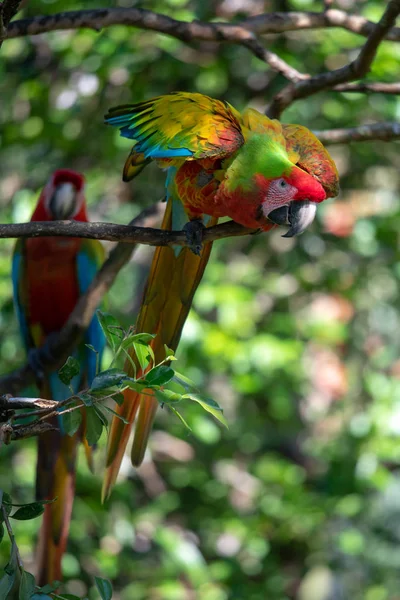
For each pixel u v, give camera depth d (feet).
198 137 13.83
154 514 28.14
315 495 31.22
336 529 33.50
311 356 31.94
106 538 26.45
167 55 27.09
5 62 29.32
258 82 29.04
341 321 30.68
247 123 14.46
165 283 15.34
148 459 29.09
